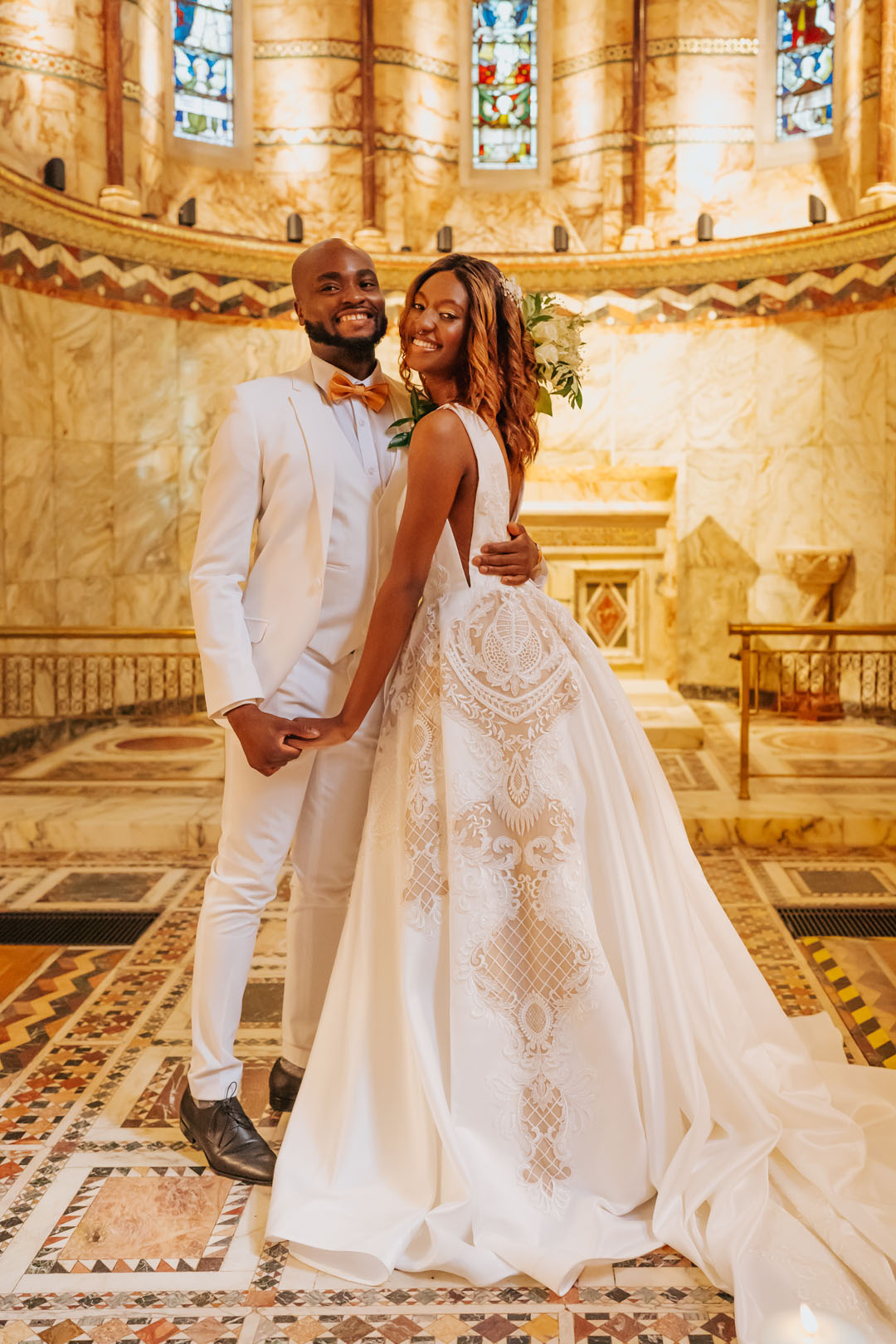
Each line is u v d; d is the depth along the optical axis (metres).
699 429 8.95
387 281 8.84
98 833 5.33
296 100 8.98
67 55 7.93
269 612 2.55
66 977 3.78
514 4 9.23
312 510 2.52
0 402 7.41
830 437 8.49
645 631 7.64
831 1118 2.56
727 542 8.98
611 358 9.00
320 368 2.61
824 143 8.72
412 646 2.56
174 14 8.71
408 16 8.96
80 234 7.83
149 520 8.52
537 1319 2.08
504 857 2.43
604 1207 2.33
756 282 8.67
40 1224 2.38
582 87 9.13
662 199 9.07
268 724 2.41
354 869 2.74
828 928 4.21
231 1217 2.41
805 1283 2.10
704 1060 2.51
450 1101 2.35
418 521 2.37
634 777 2.56
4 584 7.49
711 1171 2.38
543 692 2.48
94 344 8.05
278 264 8.72
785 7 8.81
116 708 8.31
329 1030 2.49
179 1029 3.37
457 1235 2.22
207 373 8.69
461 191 9.33
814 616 8.62
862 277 8.22
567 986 2.37
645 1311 2.10
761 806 5.59
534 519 7.52
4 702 6.98
